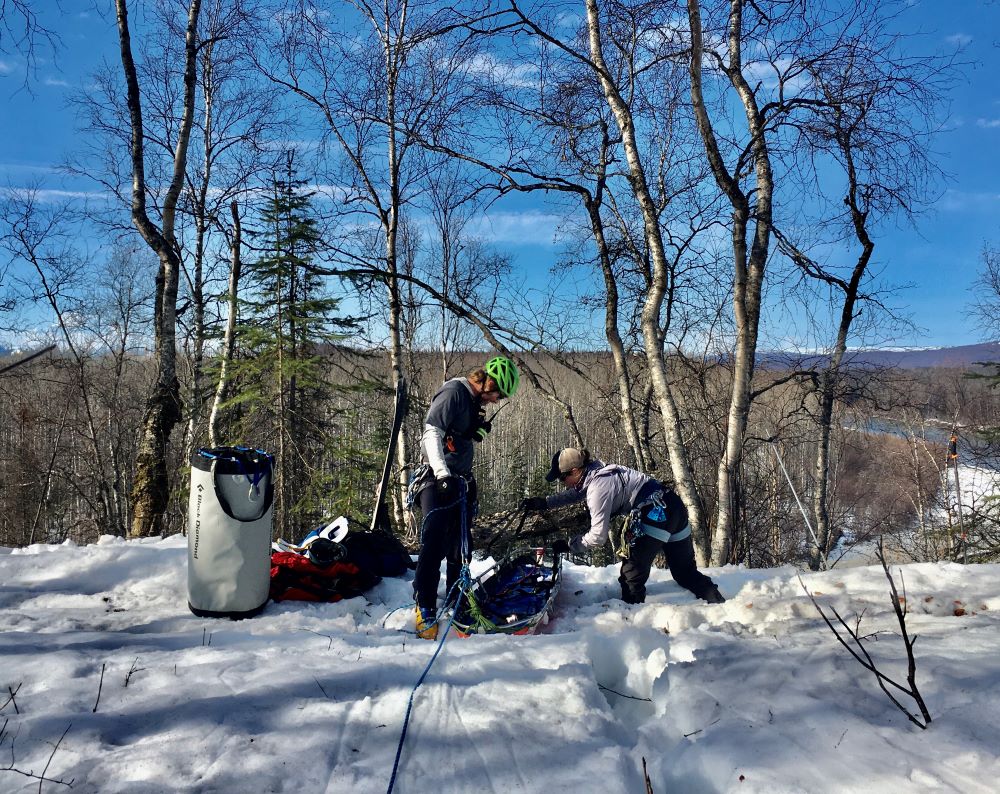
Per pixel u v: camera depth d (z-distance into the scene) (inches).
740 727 83.9
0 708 92.1
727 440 311.3
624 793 73.2
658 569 212.1
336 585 170.9
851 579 165.9
